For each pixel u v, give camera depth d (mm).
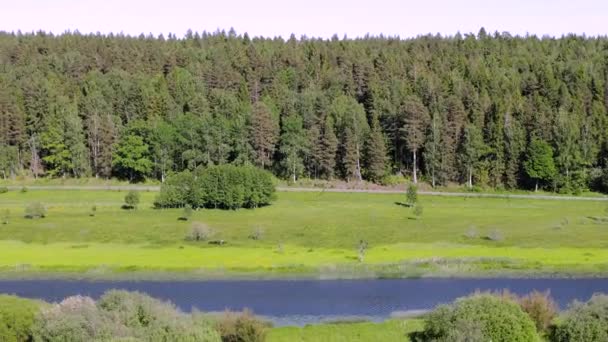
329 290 73625
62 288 76188
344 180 178875
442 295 70750
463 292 72250
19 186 170250
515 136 171000
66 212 132000
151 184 175375
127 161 173875
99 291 74562
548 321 48688
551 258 89750
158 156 178125
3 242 106000
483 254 93562
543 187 168500
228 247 101062
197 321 45375
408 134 177125
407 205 145000
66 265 87312
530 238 106000
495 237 104875
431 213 133250
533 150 165000
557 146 167000
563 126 168250
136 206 139000
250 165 163750
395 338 48625
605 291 72125
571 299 68562
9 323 42469
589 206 143875
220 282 78500
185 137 178750
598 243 101500
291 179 177750
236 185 138000
